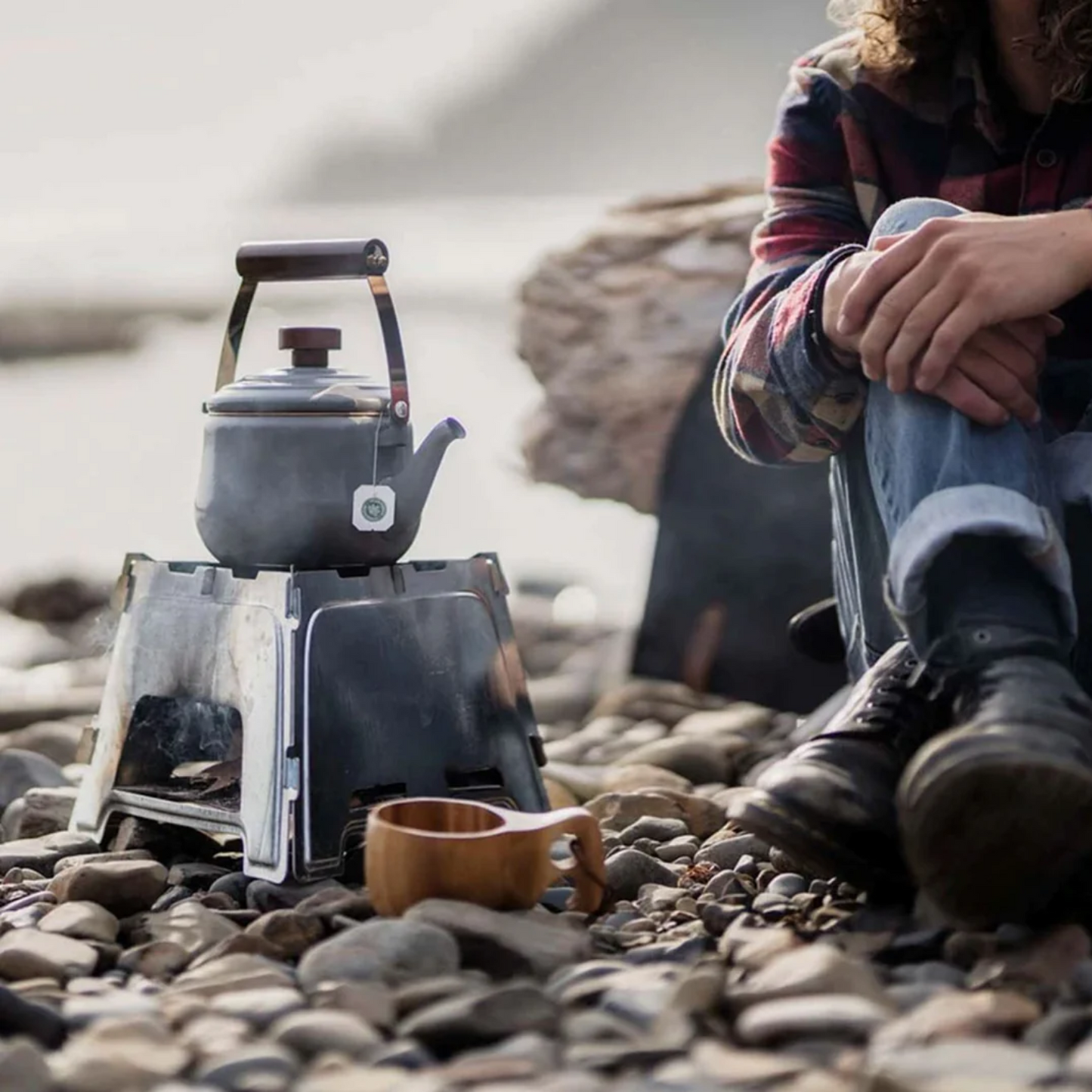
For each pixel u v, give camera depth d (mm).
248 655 2764
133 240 36656
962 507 2230
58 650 7090
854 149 2996
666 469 4863
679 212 5773
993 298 2324
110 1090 1775
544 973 2234
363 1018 1995
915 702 2375
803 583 4652
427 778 2830
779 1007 1897
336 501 2799
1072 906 2271
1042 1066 1679
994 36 2908
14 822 3449
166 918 2551
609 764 4273
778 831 2299
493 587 2961
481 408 14297
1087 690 2523
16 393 18594
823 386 2607
